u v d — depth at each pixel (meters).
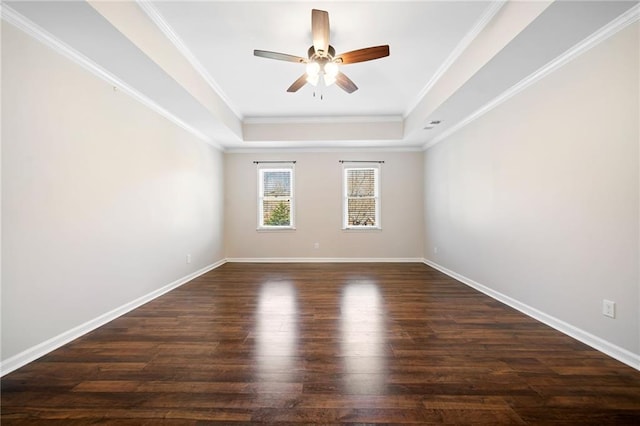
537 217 2.76
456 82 3.12
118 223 2.90
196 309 3.09
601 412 1.48
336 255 6.05
